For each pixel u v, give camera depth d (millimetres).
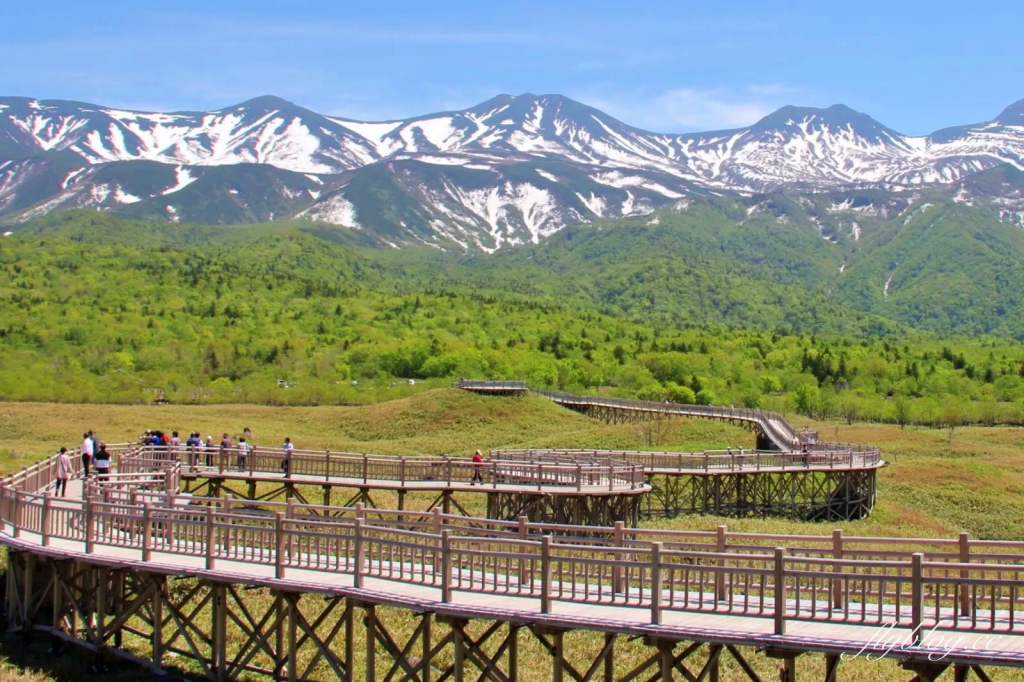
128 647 34250
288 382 169125
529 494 53531
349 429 108875
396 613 37188
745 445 96188
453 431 107250
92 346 185625
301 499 56781
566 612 25906
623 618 25297
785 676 24516
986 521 72312
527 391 120625
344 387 154000
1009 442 118812
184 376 163750
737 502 68938
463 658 26922
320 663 33250
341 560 33969
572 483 53875
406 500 62969
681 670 25375
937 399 151750
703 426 103062
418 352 186875
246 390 149625
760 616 25484
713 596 28562
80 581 35062
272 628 29734
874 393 165625
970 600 26609
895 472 83750
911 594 27672
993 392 175375
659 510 66062
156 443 60625
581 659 33344
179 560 31844
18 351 175500
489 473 56031
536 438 102188
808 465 70938
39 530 35938
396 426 108688
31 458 71688
